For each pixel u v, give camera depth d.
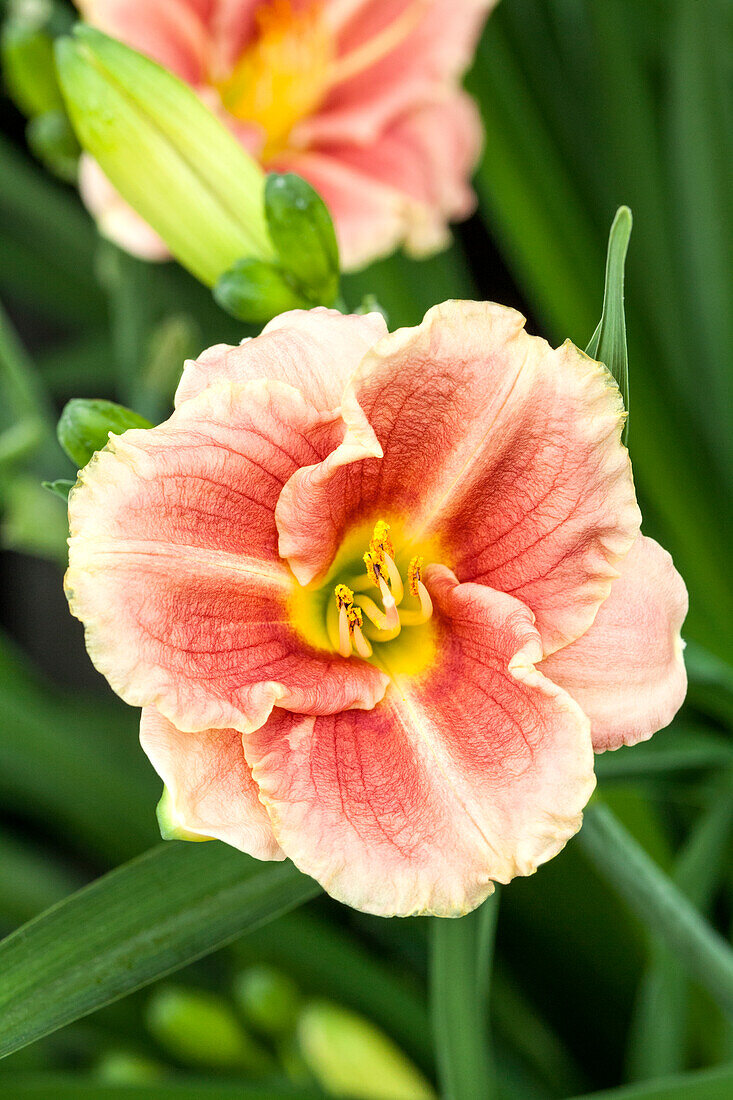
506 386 0.57
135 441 0.56
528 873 0.57
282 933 0.85
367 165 0.83
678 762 0.69
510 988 0.87
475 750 0.58
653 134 0.88
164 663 0.57
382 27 0.81
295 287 0.68
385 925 0.88
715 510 0.87
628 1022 0.88
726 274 0.86
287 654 0.60
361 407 0.57
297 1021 0.82
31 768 0.85
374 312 0.59
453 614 0.60
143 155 0.68
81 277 1.02
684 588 0.60
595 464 0.58
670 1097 0.66
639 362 0.86
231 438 0.57
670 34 0.88
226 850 0.62
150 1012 0.87
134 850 0.87
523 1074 0.85
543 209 0.87
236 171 0.69
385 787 0.58
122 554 0.56
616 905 0.86
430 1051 0.84
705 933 0.64
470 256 1.20
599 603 0.59
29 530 0.82
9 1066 0.87
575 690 0.60
